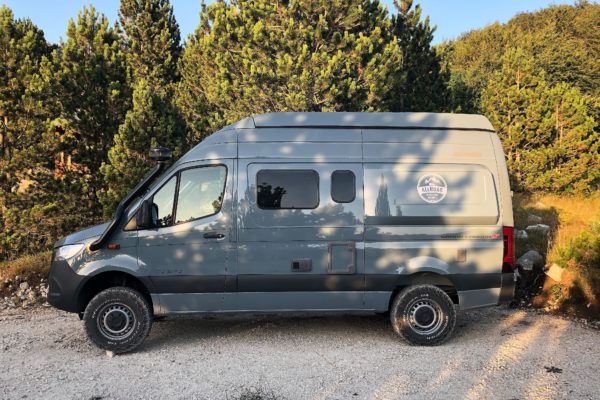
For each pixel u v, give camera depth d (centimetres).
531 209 1414
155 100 1245
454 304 661
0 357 585
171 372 530
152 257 600
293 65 1240
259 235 605
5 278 930
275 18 1338
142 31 2428
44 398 466
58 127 1395
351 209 612
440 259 613
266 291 608
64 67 1368
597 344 604
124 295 594
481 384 488
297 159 618
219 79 1412
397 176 620
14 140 1298
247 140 623
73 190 1339
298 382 498
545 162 1861
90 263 595
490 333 662
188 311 608
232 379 508
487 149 634
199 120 1418
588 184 1908
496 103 1975
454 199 621
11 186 1316
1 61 1316
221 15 1415
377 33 1333
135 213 603
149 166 1214
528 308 784
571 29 4778
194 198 614
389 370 529
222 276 604
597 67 3531
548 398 453
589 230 872
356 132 629
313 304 615
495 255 617
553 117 1866
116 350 589
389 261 611
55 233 1335
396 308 615
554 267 824
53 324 727
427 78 1939
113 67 1449
